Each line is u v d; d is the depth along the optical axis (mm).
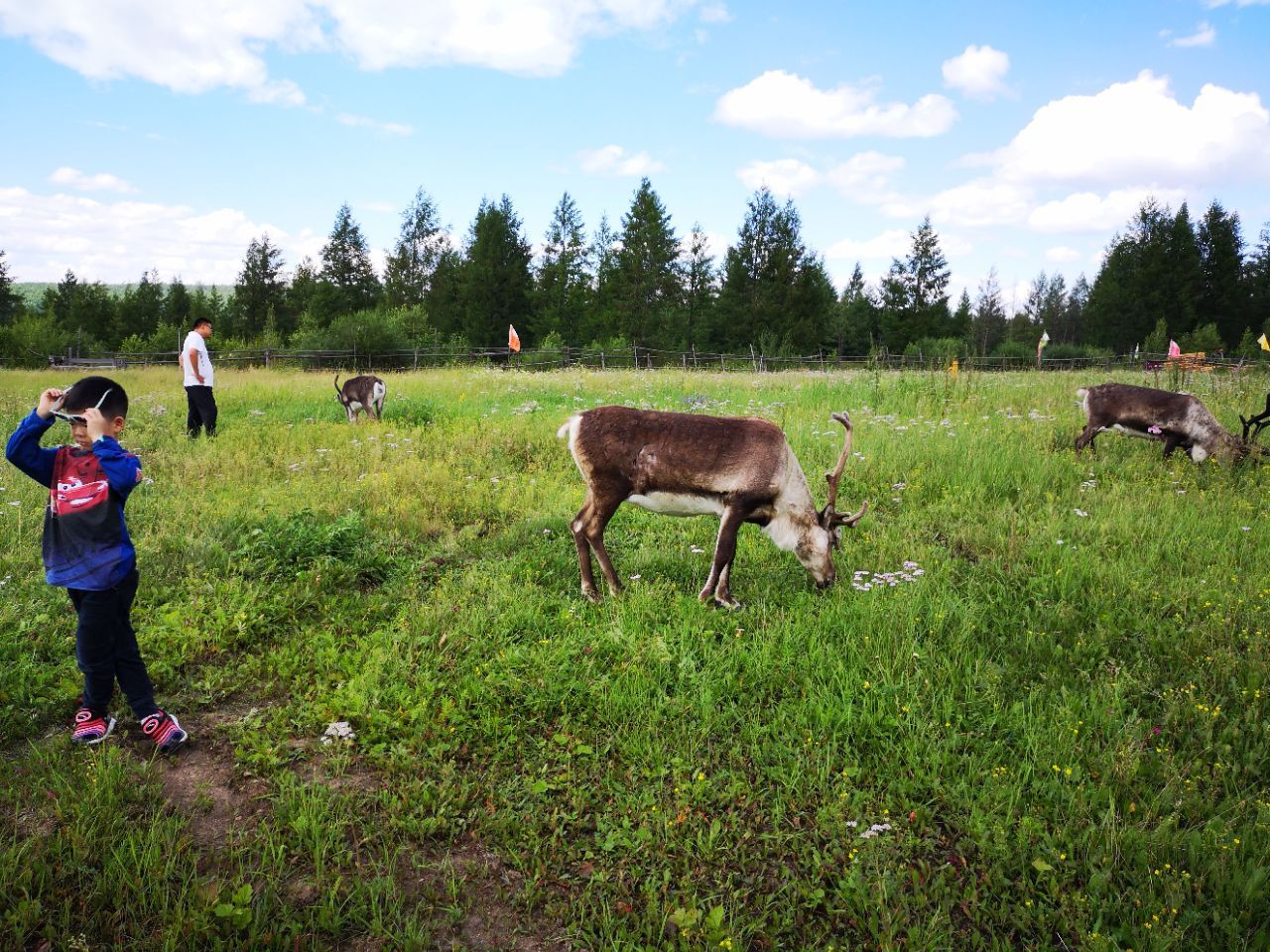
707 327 54656
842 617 5297
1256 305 63500
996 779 3713
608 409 5863
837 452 9758
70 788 3340
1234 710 4281
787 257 52906
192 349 10500
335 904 2945
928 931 2883
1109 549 6469
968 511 7750
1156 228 63906
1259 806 3479
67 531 3547
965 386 15992
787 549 5816
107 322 67375
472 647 4828
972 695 4402
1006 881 3154
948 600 5488
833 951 2828
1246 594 5531
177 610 4914
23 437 3457
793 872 3248
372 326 32188
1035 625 5254
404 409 13406
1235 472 8984
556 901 3049
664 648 4785
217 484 8180
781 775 3736
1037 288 84188
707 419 5691
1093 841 3334
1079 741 4047
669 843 3311
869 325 61312
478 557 6570
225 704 4254
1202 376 19422
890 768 3824
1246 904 3027
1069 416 12922
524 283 54969
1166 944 2793
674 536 7074
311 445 10297
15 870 2891
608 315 50938
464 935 2893
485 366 29438
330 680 4418
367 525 7047
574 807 3533
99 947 2678
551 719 4230
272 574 5824
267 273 64562
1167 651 4891
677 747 3943
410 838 3342
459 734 4012
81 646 3637
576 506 7762
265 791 3551
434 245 62438
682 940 2830
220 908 2729
